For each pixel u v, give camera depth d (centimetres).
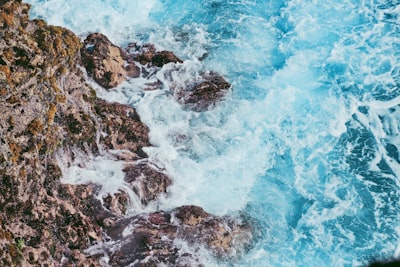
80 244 1284
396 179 1555
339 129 1669
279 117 1695
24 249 1171
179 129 1622
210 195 1499
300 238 1438
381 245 1416
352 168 1585
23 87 1267
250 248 1408
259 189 1532
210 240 1359
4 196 1171
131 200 1416
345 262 1388
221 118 1675
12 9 1327
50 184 1322
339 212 1490
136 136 1559
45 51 1352
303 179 1565
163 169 1519
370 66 1817
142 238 1327
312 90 1767
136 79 1725
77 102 1477
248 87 1770
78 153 1433
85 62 1630
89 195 1373
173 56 1802
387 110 1702
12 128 1213
